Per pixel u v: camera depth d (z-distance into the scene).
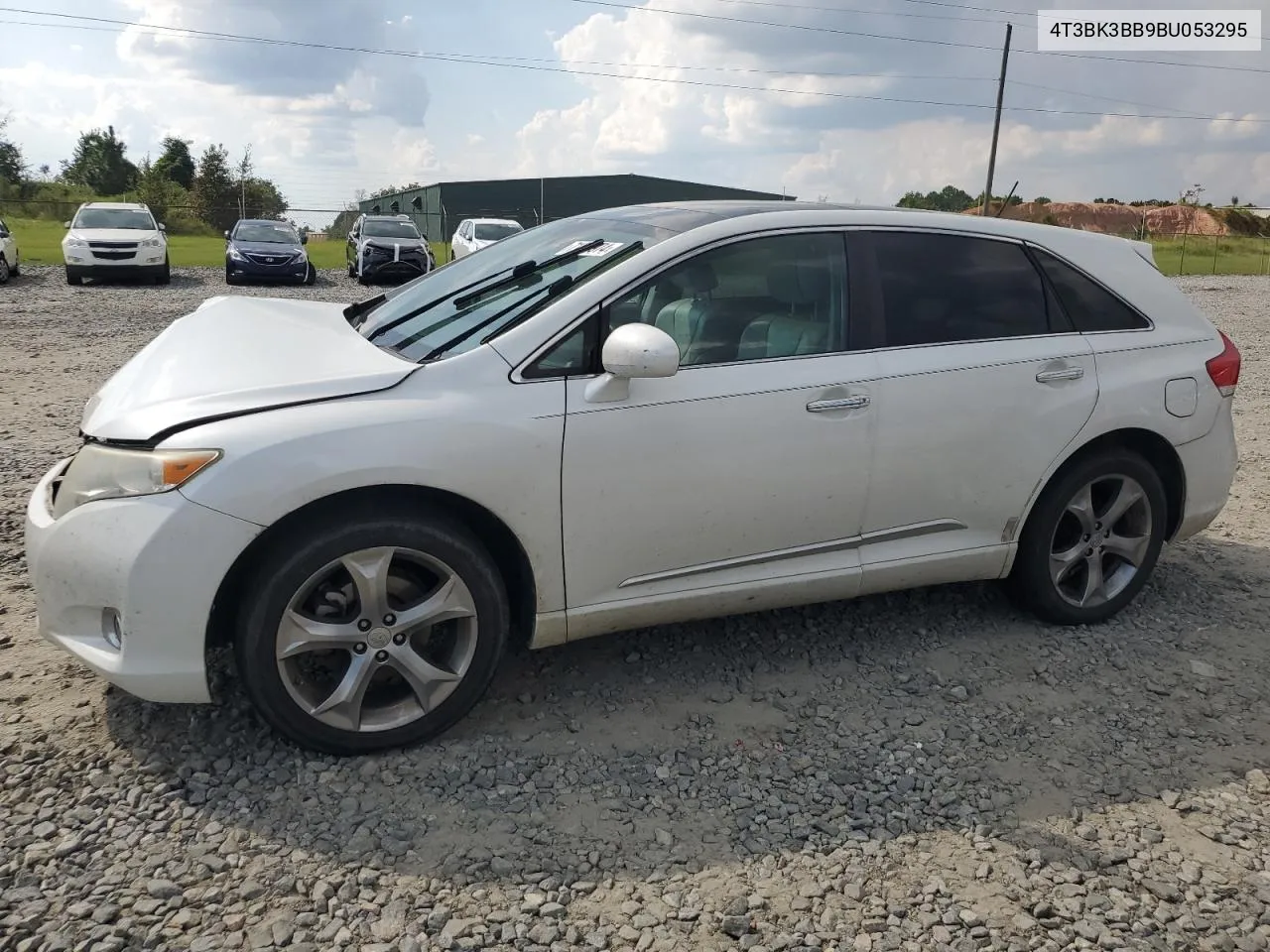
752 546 3.53
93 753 3.05
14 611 3.99
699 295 3.45
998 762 3.28
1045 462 3.96
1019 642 4.13
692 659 3.86
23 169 51.06
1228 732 3.53
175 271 23.92
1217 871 2.80
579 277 3.41
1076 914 2.60
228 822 2.77
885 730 3.43
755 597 3.60
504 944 2.39
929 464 3.73
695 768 3.16
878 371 3.62
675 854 2.75
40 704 3.30
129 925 2.38
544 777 3.06
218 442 2.82
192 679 2.89
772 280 3.58
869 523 3.71
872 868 2.74
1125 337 4.17
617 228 3.80
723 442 3.36
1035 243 4.09
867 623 4.23
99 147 64.81
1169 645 4.18
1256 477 6.77
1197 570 5.01
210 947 2.33
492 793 2.97
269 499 2.81
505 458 3.06
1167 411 4.19
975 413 3.78
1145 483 4.20
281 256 21.20
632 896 2.58
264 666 2.92
